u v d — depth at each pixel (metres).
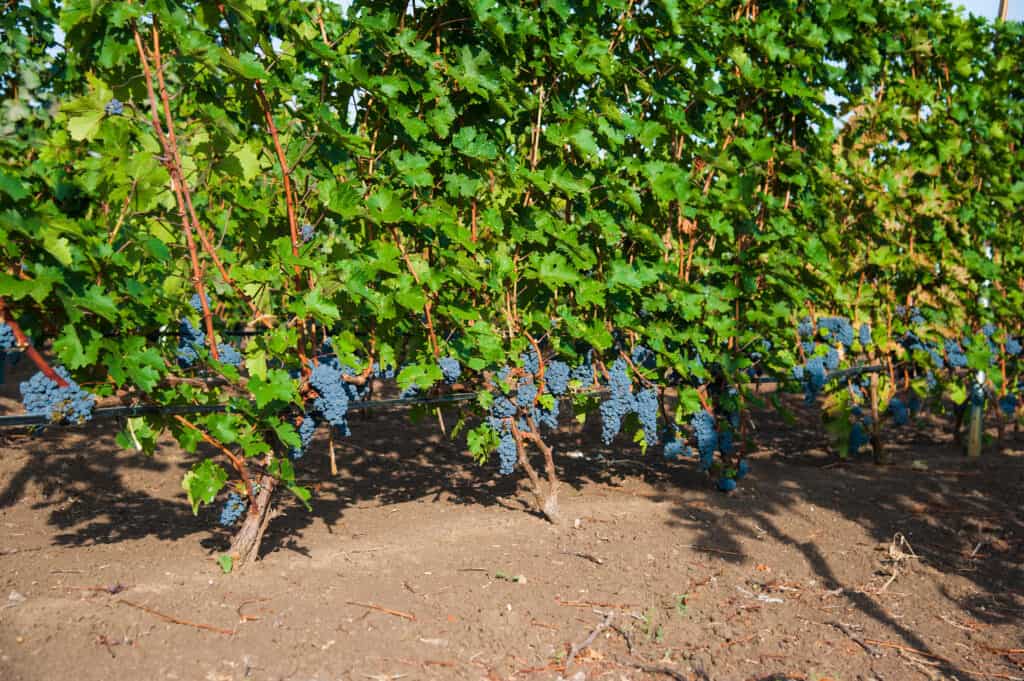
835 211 5.86
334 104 3.80
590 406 5.08
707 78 4.80
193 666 2.93
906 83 6.00
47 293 2.81
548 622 3.44
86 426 6.58
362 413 7.64
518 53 4.05
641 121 4.57
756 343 5.31
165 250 3.28
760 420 7.94
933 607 3.68
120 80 3.27
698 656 3.20
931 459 6.49
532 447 6.68
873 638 3.38
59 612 3.25
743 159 5.09
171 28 3.07
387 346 3.93
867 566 4.16
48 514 4.77
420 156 3.87
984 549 4.42
